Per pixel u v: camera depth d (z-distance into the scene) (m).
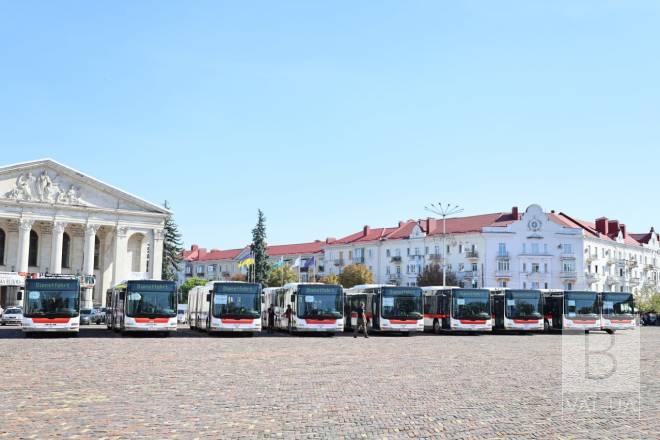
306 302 41.12
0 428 11.26
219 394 15.37
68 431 11.06
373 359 25.22
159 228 90.69
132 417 12.37
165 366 21.66
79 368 20.81
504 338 42.38
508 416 12.91
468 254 100.25
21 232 81.75
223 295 39.81
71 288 37.34
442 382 18.08
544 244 100.81
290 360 24.41
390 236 114.25
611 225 116.31
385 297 43.12
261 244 118.06
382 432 11.25
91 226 86.00
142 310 38.09
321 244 136.38
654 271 126.56
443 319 46.28
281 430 11.32
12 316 58.97
